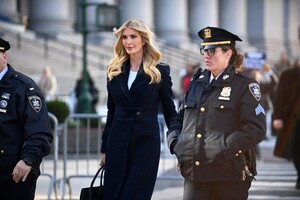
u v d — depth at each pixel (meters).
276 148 23.17
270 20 102.50
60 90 57.03
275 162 31.78
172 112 14.48
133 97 14.23
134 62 14.47
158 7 85.25
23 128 13.61
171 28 84.88
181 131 13.67
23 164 13.23
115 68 14.40
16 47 60.47
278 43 103.69
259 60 39.66
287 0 107.88
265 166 30.45
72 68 60.34
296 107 22.88
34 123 13.52
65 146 23.06
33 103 13.60
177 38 84.62
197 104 13.27
